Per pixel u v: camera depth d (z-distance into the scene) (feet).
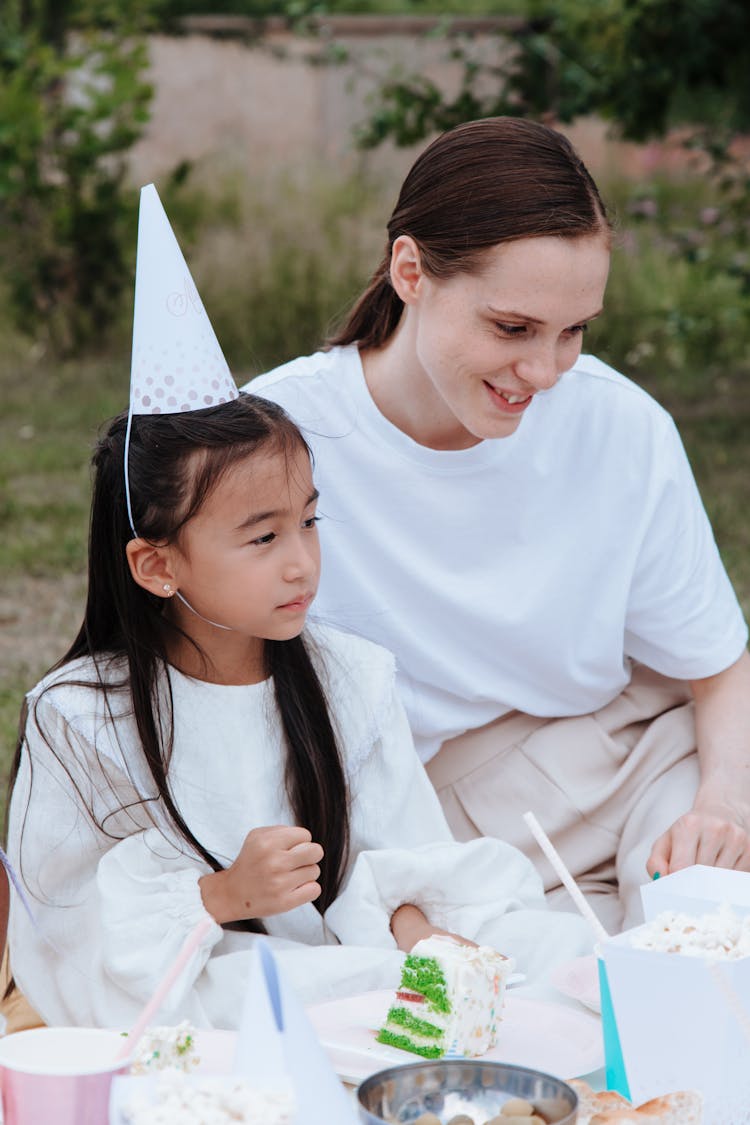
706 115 28.66
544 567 8.33
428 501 8.15
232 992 6.47
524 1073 4.69
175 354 6.84
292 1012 4.29
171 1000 6.37
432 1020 5.49
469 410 7.29
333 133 41.81
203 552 6.75
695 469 23.88
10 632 18.04
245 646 7.21
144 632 7.07
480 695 8.43
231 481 6.64
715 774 8.20
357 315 8.25
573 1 27.22
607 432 8.27
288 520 6.79
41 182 32.24
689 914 5.53
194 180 36.78
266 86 41.63
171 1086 4.21
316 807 7.24
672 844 7.53
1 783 13.32
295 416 8.18
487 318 6.95
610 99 26.04
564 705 8.63
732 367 31.04
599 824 8.54
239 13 39.65
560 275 6.80
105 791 7.02
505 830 8.52
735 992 4.75
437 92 28.27
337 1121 4.22
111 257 32.86
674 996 4.82
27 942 6.88
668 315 29.89
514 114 28.07
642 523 8.34
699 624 8.48
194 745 7.14
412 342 7.88
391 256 7.60
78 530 21.80
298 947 6.79
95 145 32.32
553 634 8.38
